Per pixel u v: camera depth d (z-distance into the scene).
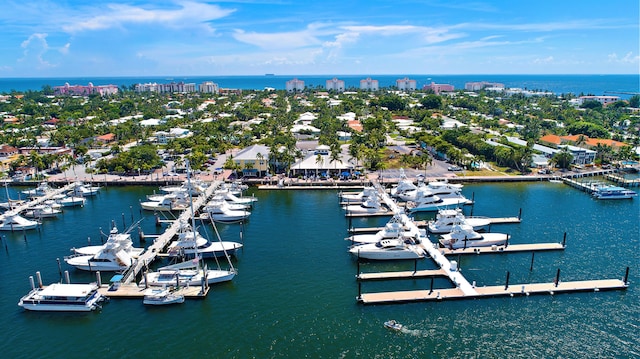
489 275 91.00
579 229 116.38
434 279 90.06
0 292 84.81
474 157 187.38
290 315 76.38
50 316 76.50
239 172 172.62
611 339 70.38
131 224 123.44
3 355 66.75
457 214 112.44
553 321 74.94
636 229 116.44
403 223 118.88
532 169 183.25
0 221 121.12
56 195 144.88
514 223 121.19
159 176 172.25
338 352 66.81
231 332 71.62
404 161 186.38
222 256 100.25
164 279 86.25
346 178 166.50
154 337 70.69
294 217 127.44
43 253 103.62
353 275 91.06
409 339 70.06
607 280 87.38
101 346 68.62
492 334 71.50
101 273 92.81
